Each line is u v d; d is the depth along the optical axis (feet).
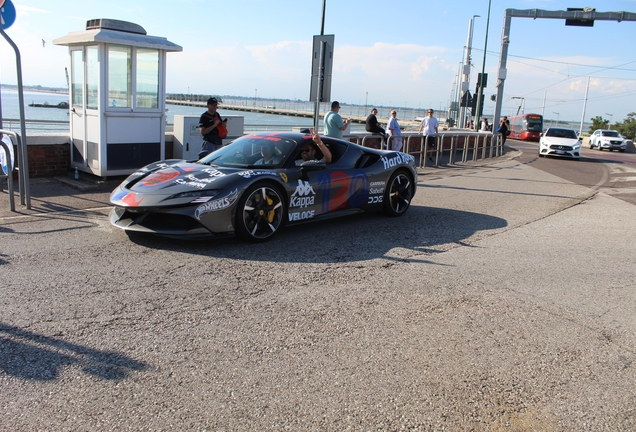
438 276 15.23
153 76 27.96
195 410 7.98
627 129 260.83
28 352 9.45
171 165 19.01
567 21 73.56
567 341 11.26
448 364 9.94
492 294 13.96
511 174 46.26
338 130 30.73
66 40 26.78
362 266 15.76
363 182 21.36
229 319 11.39
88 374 8.83
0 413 7.64
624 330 12.01
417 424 7.95
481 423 8.09
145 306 11.81
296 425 7.74
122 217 17.03
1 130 21.13
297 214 18.85
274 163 18.63
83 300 11.94
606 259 18.10
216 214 16.17
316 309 12.24
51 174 28.50
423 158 49.14
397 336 11.03
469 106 84.28
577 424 8.21
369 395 8.69
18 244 16.03
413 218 23.61
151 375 8.92
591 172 53.21
